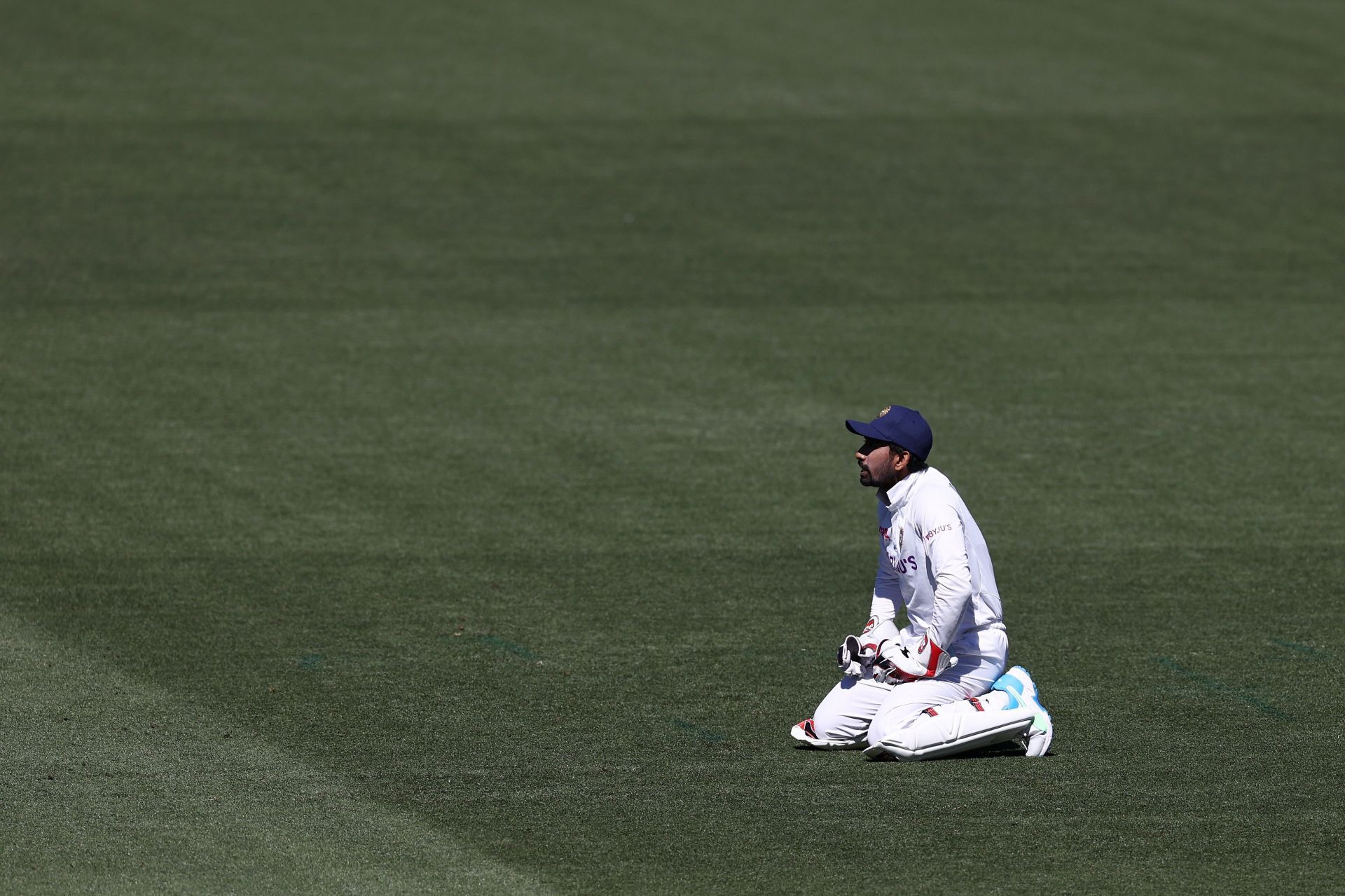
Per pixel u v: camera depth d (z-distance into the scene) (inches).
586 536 1443.2
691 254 2377.0
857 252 2402.8
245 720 1047.6
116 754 987.3
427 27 3585.1
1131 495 1557.6
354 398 1808.6
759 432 1729.8
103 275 2203.5
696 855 845.8
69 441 1653.5
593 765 976.9
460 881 816.3
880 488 1011.3
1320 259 2411.4
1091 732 1037.2
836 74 3351.4
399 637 1210.0
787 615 1272.1
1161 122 3115.2
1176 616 1267.2
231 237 2384.4
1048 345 2031.3
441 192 2625.5
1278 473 1621.6
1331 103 3257.9
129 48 3319.4
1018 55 3538.4
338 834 872.9
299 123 2933.1
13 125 2842.0
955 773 965.2
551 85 3213.6
